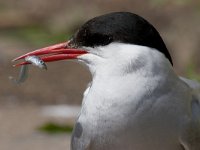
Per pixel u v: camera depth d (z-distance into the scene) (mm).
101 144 9789
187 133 9797
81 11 24797
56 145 15547
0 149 15398
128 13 9742
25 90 20172
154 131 9648
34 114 18172
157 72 9570
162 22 22734
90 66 9883
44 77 21234
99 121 9641
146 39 9609
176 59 20734
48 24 25047
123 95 9531
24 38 24391
